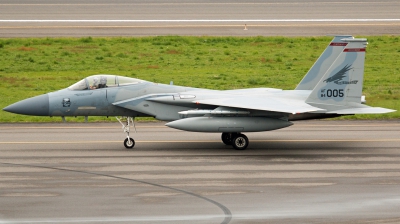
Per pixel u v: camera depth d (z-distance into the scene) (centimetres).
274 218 5484
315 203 5912
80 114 8831
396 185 6556
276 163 7631
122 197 6088
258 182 6669
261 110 8381
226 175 6975
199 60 18188
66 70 16850
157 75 16238
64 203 5884
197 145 8888
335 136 9700
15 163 7562
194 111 8412
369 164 7575
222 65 17662
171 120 8831
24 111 8706
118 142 9106
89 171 7150
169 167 7375
